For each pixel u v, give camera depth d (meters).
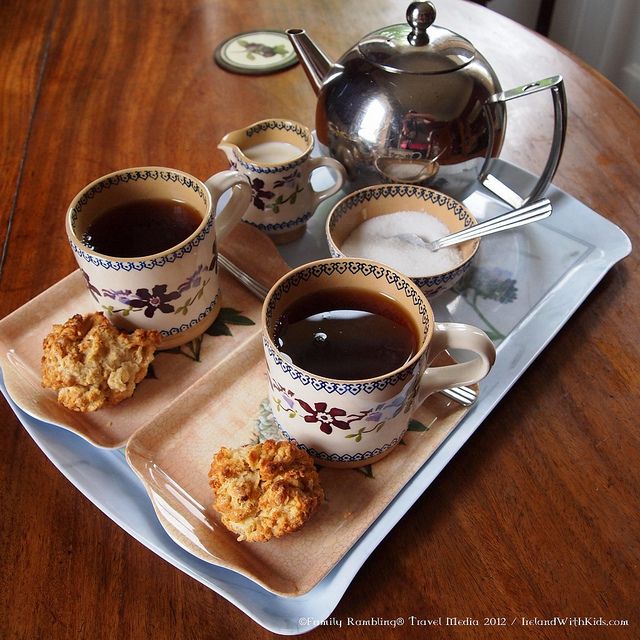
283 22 0.85
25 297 0.59
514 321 0.57
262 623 0.43
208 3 0.88
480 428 0.51
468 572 0.46
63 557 0.46
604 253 0.61
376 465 0.49
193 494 0.48
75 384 0.50
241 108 0.75
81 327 0.52
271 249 0.61
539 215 0.55
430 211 0.61
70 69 0.79
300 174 0.60
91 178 0.68
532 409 0.52
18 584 0.45
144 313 0.52
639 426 0.51
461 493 0.49
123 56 0.81
